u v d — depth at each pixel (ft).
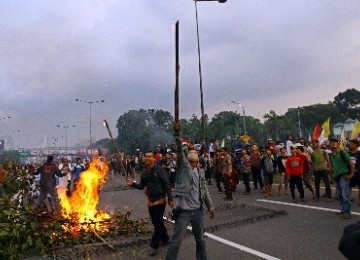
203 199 18.85
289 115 367.86
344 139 68.80
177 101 18.37
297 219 28.73
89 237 24.68
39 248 22.93
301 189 37.40
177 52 18.03
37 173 39.50
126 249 22.82
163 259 20.68
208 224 28.37
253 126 320.91
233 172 50.42
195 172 18.51
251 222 28.35
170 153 59.26
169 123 458.50
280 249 21.06
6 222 23.35
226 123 325.62
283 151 43.68
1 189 26.53
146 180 22.59
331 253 19.72
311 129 348.79
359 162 32.35
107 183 77.92
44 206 26.43
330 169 36.58
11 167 27.43
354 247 6.12
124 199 49.49
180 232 17.81
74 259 21.15
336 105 388.98
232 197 44.88
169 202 21.72
